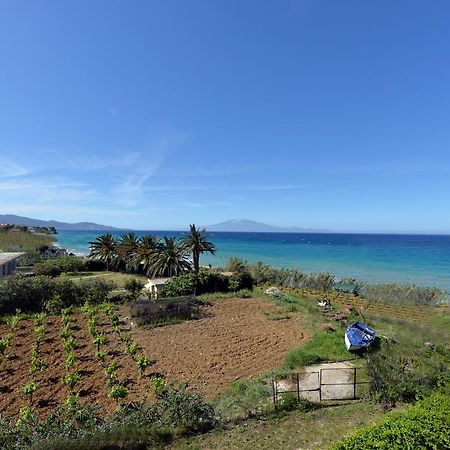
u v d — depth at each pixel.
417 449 8.77
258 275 52.62
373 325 27.86
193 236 50.25
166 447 11.73
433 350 17.73
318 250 131.00
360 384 15.97
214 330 26.08
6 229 116.19
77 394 15.38
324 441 11.80
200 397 14.01
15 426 12.44
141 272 63.12
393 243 185.88
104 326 26.39
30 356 20.58
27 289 30.78
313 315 30.38
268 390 15.95
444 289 53.09
